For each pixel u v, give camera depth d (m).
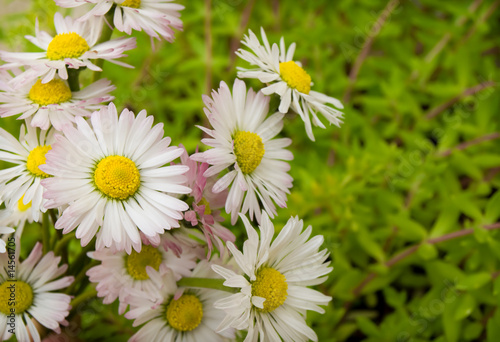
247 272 0.16
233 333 0.17
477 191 0.26
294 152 0.26
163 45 0.29
